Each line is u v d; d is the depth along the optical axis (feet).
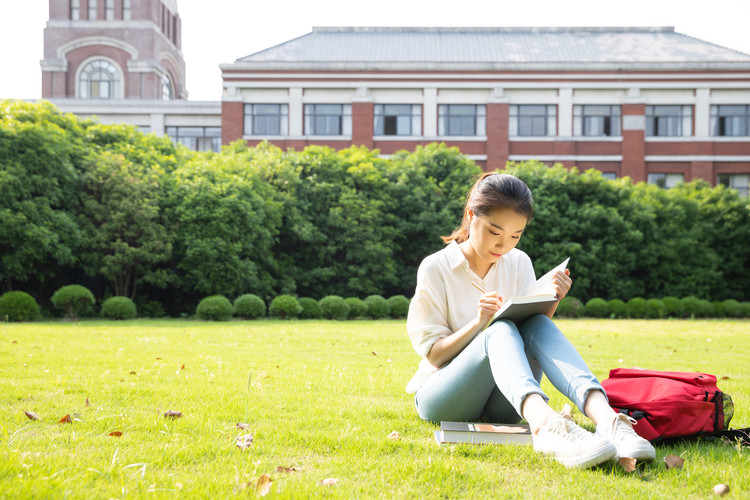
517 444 7.66
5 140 46.65
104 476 6.11
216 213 53.26
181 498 5.50
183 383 12.95
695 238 73.36
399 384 13.61
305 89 93.20
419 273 8.94
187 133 100.01
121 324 39.83
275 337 29.04
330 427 8.86
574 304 61.62
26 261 47.55
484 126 93.04
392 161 75.10
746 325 45.55
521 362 7.07
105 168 52.01
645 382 8.89
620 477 6.48
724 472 6.69
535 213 67.62
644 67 91.45
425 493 5.95
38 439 7.65
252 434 7.90
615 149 91.66
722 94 91.61
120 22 117.39
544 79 92.27
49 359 16.98
